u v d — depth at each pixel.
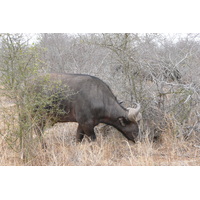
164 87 20.48
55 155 16.06
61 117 17.44
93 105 16.86
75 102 16.86
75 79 17.17
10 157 14.95
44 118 16.31
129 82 19.58
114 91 20.89
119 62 20.16
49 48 27.97
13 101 13.95
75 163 15.06
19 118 13.90
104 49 25.30
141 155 15.98
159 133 19.09
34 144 15.05
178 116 18.81
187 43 21.30
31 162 14.64
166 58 20.44
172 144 17.36
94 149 16.50
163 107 19.17
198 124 18.42
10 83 13.35
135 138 17.88
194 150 17.06
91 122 17.06
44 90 15.28
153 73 20.25
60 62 27.00
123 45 19.19
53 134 19.62
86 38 25.94
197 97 18.17
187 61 20.11
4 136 14.27
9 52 13.04
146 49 20.28
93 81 17.20
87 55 26.39
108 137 19.52
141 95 19.30
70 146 17.48
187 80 19.48
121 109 17.69
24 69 13.33
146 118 19.42
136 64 19.28
